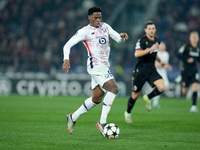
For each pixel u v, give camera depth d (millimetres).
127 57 78625
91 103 22016
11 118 32062
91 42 21938
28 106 45938
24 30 90875
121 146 18703
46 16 92438
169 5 93438
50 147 18359
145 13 90625
